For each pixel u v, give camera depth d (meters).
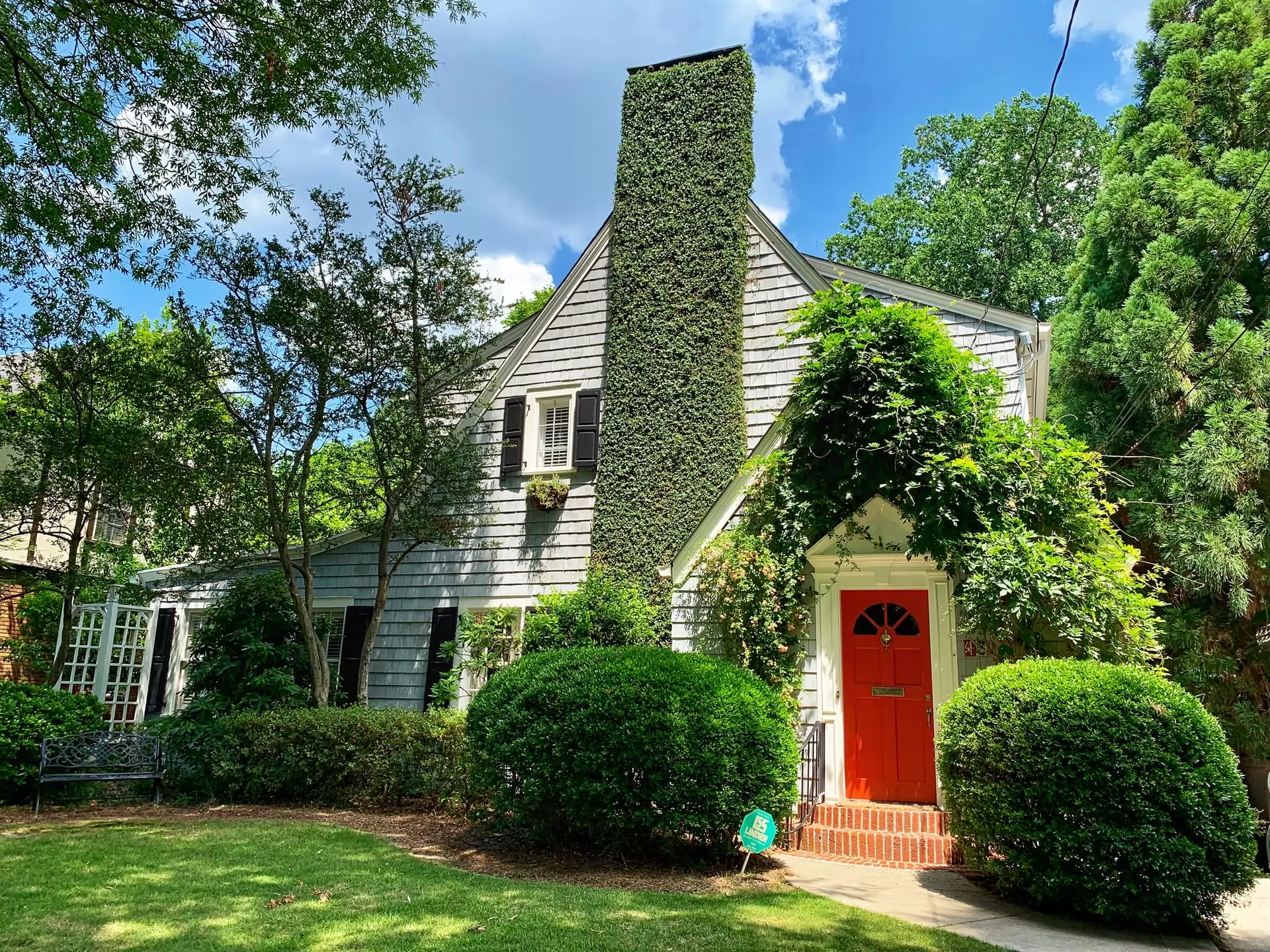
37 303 9.83
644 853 6.29
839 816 7.15
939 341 8.14
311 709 9.45
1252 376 10.42
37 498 11.12
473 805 7.87
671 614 9.84
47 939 3.99
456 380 11.12
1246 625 10.23
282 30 7.31
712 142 12.07
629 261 12.02
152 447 9.84
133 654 13.91
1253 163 11.13
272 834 6.89
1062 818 5.07
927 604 8.09
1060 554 7.25
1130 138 13.09
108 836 6.78
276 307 9.67
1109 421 12.94
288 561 10.28
